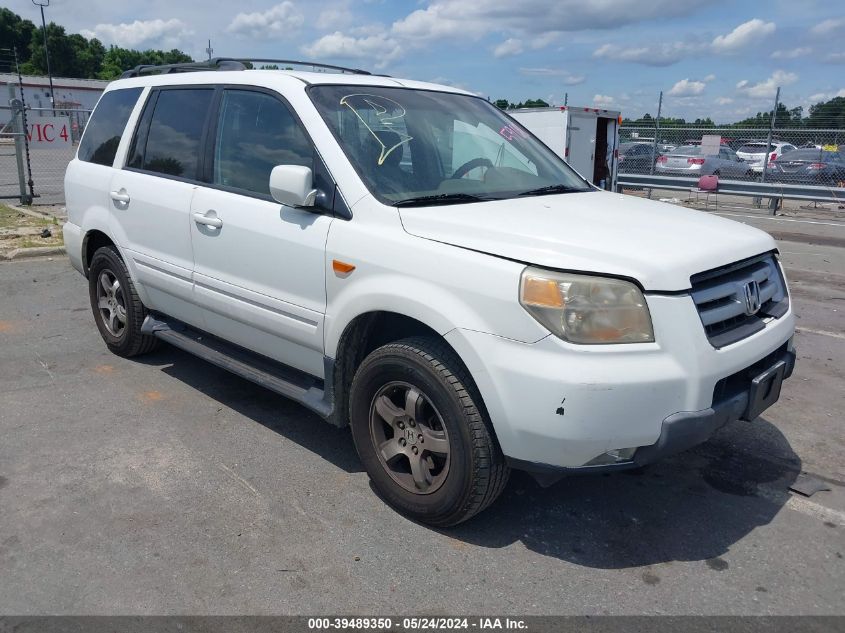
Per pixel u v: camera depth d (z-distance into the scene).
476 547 3.16
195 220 4.18
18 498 3.46
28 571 2.92
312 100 3.72
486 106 4.62
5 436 4.11
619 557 3.12
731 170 19.20
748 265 3.27
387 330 3.56
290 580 2.91
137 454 3.93
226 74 4.27
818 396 5.00
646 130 19.36
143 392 4.80
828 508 3.55
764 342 3.19
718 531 3.34
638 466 2.85
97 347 5.69
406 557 3.08
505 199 3.63
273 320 3.79
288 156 3.74
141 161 4.81
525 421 2.78
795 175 18.09
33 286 7.68
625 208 3.66
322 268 3.46
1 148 25.86
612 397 2.69
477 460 2.99
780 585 2.95
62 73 93.06
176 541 3.15
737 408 3.06
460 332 2.91
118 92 5.28
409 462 3.32
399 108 3.97
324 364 3.57
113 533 3.19
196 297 4.31
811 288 8.35
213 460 3.89
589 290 2.74
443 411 3.05
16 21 98.69
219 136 4.20
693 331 2.81
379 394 3.35
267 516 3.36
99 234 5.27
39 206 13.64
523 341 2.78
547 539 3.24
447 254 3.02
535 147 4.54
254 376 4.05
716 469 3.93
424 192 3.54
